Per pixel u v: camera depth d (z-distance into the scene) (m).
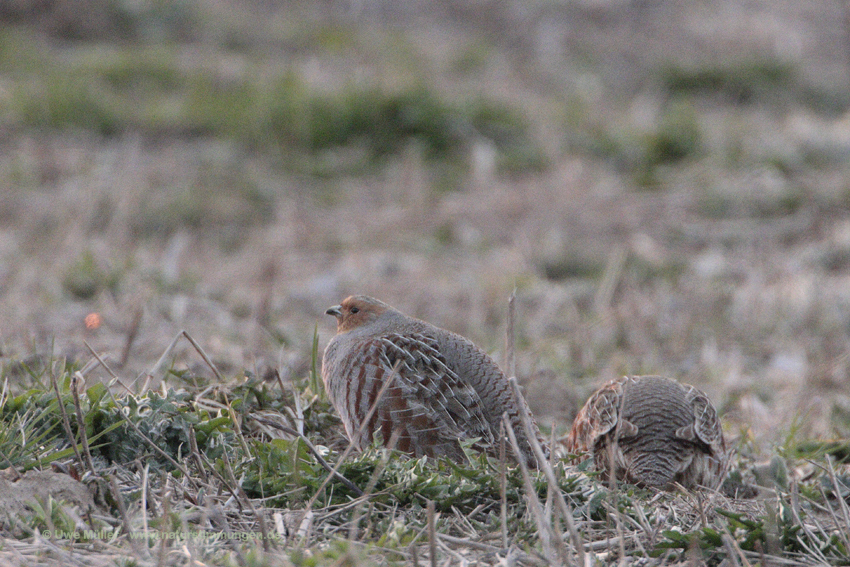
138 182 17.78
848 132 21.38
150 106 20.64
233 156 19.38
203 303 12.75
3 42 22.69
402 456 6.45
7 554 4.81
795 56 27.34
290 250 16.38
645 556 5.44
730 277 15.37
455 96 21.70
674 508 6.24
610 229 17.55
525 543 5.39
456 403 6.91
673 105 23.58
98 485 5.55
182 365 8.89
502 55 26.39
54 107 20.25
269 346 10.80
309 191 18.73
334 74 23.44
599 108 23.34
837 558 5.46
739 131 21.56
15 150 18.95
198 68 22.52
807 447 8.30
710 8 29.61
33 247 15.34
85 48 23.55
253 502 5.81
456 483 5.95
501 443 5.62
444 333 7.34
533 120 21.80
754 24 28.59
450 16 28.09
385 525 5.54
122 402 6.51
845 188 18.23
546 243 16.66
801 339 12.55
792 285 14.34
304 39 25.50
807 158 20.11
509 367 7.92
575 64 26.25
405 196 18.62
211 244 16.53
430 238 17.25
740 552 5.20
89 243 15.32
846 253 15.84
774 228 17.31
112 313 11.63
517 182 19.53
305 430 7.33
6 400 6.39
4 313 11.34
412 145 20.22
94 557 4.91
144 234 16.58
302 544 5.24
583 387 10.23
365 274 15.22
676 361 11.76
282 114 20.58
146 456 6.09
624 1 29.16
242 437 6.37
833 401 9.95
